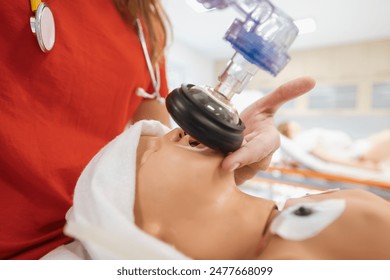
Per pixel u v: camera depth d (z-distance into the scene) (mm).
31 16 394
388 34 2965
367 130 3164
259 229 313
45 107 439
